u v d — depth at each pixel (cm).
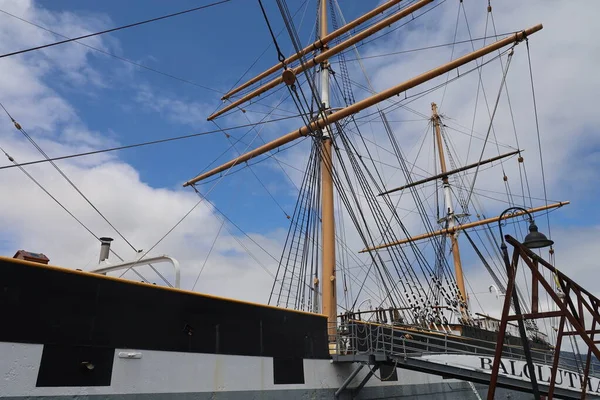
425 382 1691
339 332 1576
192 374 934
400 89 1831
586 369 989
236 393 1011
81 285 805
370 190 1920
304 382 1195
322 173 1936
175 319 938
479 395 1975
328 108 1956
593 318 979
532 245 809
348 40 2023
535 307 796
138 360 850
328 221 1802
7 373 679
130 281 880
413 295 1856
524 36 1730
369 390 1425
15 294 716
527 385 1352
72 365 755
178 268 1032
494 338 2178
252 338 1094
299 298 1800
